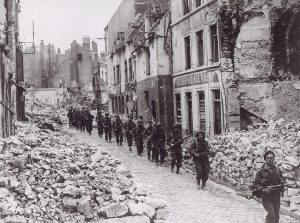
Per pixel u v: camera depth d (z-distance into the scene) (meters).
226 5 17.53
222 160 13.61
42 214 8.51
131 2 40.19
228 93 17.42
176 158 15.24
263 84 17.67
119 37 41.66
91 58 85.88
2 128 14.09
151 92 26.91
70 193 9.03
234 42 17.55
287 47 17.83
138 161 18.59
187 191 12.13
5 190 8.58
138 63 31.36
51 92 73.69
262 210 9.89
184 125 22.91
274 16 17.67
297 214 9.20
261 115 17.62
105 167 11.27
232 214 9.52
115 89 43.44
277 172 7.59
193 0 20.75
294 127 12.54
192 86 21.45
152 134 17.48
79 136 30.88
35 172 9.61
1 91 14.33
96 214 9.03
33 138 13.02
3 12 15.28
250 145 11.86
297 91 17.86
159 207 9.55
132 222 8.51
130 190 10.10
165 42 25.05
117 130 24.78
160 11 28.34
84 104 73.88
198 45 20.81
